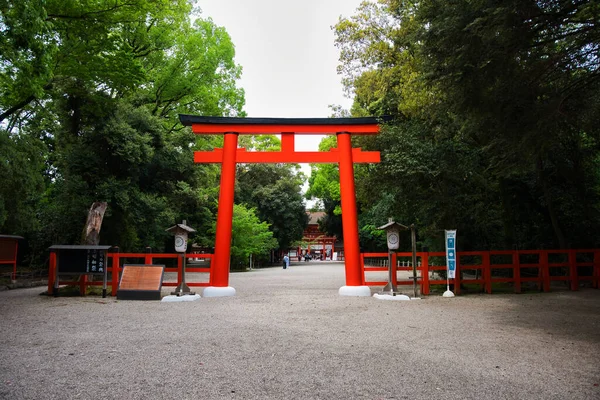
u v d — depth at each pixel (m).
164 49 24.52
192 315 8.88
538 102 8.61
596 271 14.05
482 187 14.56
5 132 14.05
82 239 13.68
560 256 15.96
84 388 4.18
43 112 16.84
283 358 5.33
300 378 4.53
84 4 13.30
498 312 9.34
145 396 3.97
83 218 17.94
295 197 43.28
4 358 5.32
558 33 8.24
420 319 8.40
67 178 18.03
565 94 8.54
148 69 24.25
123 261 22.30
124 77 15.56
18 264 23.72
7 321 8.16
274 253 52.31
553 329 7.34
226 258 12.97
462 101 8.78
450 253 12.48
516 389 4.21
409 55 14.36
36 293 13.73
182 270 12.13
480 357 5.44
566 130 9.60
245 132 13.72
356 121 13.73
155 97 25.39
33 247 21.94
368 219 28.36
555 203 16.03
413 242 12.21
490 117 9.01
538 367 4.99
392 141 13.71
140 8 14.68
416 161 12.42
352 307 10.13
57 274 12.41
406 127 14.05
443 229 14.07
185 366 4.96
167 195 24.69
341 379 4.50
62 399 3.88
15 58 9.51
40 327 7.50
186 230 12.30
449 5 8.00
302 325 7.70
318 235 69.50
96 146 18.30
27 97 13.99
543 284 13.45
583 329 7.35
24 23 9.16
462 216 13.95
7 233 17.89
